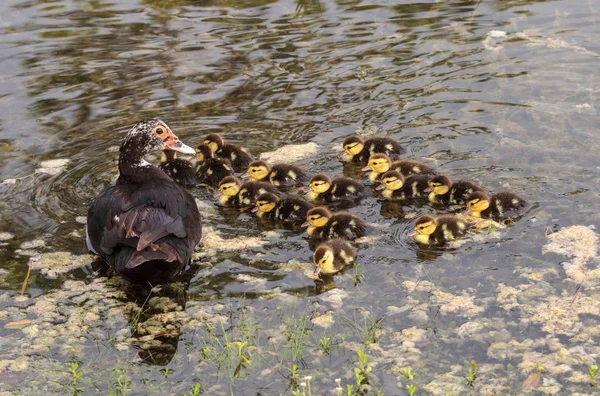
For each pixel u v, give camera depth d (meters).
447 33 15.60
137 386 7.13
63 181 11.27
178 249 8.55
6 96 13.56
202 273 9.00
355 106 13.13
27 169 11.58
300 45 15.27
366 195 10.89
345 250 9.00
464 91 13.42
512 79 13.71
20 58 14.84
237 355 7.47
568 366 7.17
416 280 8.62
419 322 7.89
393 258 9.13
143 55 15.01
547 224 9.62
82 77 14.23
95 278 9.03
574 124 12.09
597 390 6.86
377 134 12.25
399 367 7.26
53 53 15.08
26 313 8.35
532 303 8.11
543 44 14.89
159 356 7.57
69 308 8.44
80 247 9.67
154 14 16.84
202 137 12.38
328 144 12.16
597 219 9.64
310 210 9.80
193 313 8.23
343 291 8.49
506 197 9.91
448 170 11.12
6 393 7.12
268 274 8.93
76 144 12.25
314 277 8.80
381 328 7.83
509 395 6.85
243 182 11.34
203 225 10.24
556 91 13.22
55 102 13.42
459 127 12.32
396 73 14.15
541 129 12.04
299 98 13.48
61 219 10.31
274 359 7.42
